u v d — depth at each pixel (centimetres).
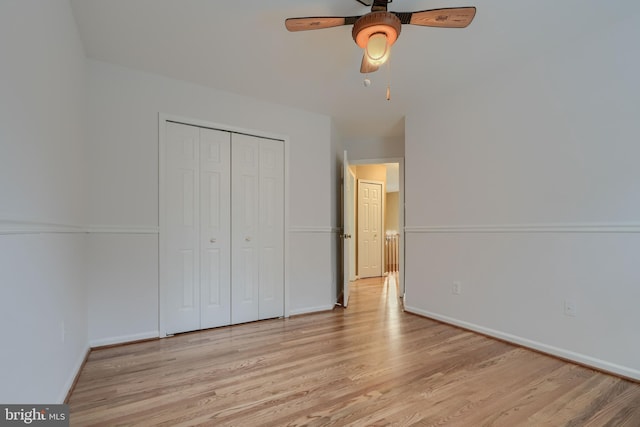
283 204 347
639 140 192
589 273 214
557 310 230
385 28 176
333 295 397
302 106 352
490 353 238
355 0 185
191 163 294
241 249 320
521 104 257
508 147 266
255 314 326
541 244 241
